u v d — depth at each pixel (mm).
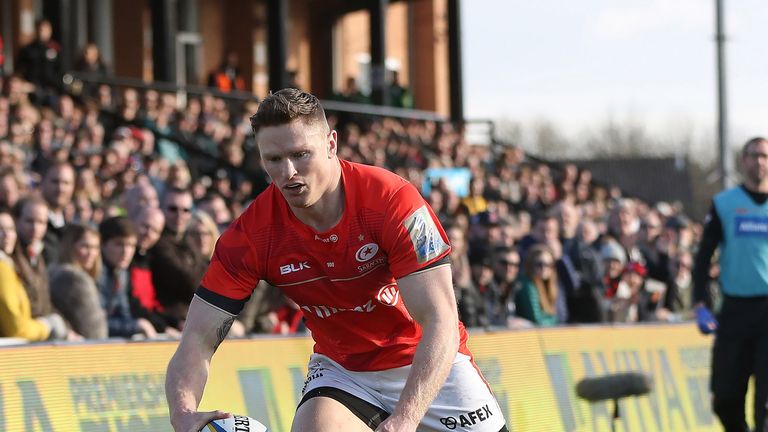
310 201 6590
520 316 16094
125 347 10047
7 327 10516
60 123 21578
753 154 14117
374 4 34031
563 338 14695
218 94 27781
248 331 13109
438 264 6855
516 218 24594
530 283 16125
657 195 76938
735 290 14242
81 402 9469
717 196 14484
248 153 23203
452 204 22641
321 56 42625
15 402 8914
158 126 24250
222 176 21609
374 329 7527
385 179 7051
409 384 6461
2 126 19109
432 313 6715
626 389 11242
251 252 7078
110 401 9750
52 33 27188
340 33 43125
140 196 14281
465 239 15625
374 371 7652
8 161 16562
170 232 13336
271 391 11234
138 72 36906
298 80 34094
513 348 13820
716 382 14445
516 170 30609
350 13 41531
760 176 14133
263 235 7070
